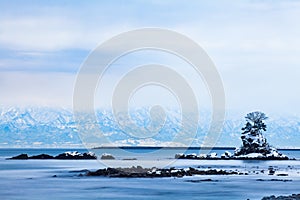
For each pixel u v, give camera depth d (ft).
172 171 354.33
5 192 258.98
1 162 555.69
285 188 277.44
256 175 366.43
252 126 622.13
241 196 241.76
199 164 511.40
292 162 576.20
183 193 253.85
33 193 254.68
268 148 619.67
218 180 323.78
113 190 266.36
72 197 239.91
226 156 629.92
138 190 265.95
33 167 456.04
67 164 503.61
